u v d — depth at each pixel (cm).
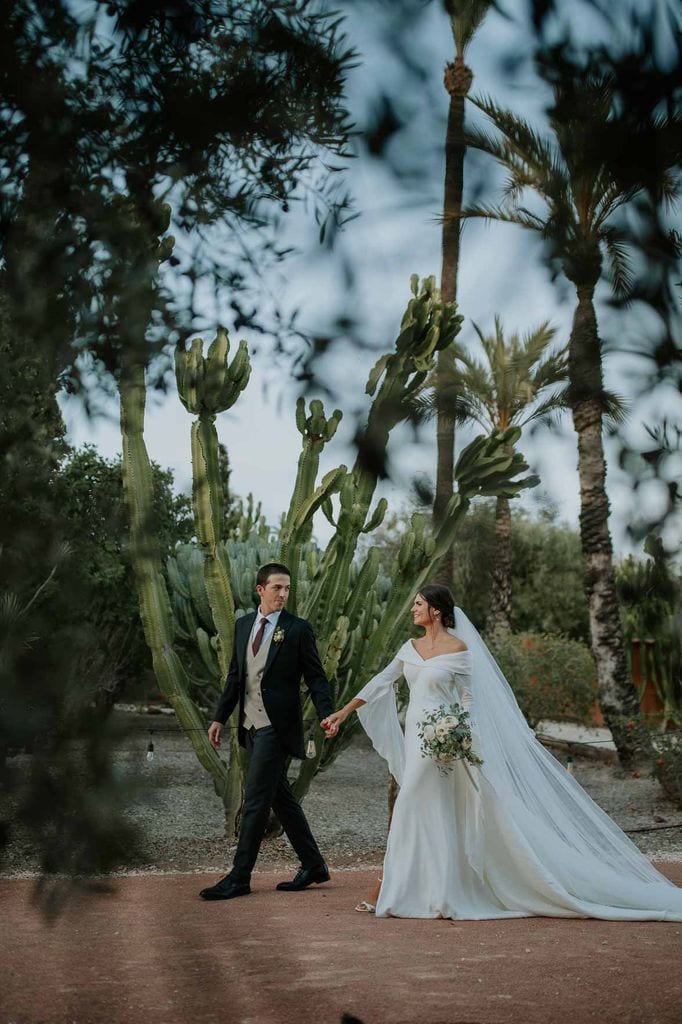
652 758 1057
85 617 121
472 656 599
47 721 116
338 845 826
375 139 146
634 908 552
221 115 150
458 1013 324
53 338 132
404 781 558
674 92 131
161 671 754
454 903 534
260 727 602
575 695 1573
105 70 148
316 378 152
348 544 784
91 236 138
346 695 818
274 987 336
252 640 613
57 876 116
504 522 1327
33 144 141
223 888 561
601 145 132
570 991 353
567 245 138
